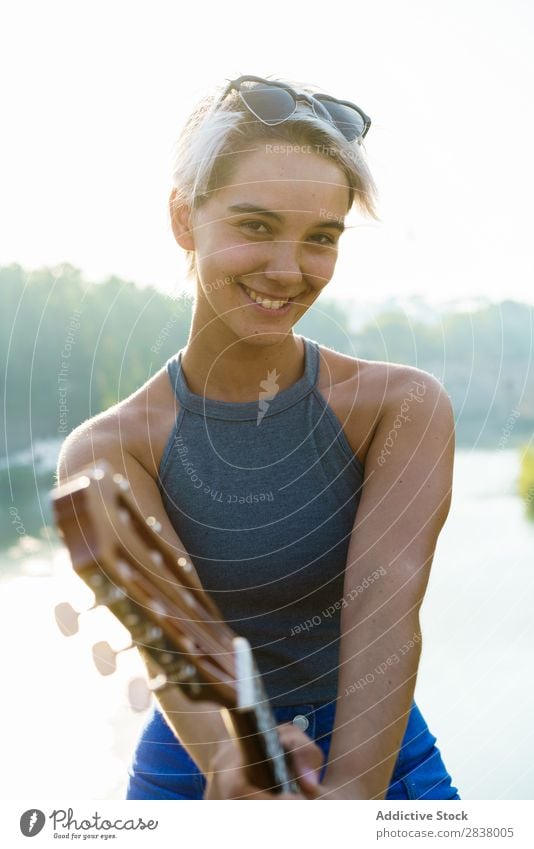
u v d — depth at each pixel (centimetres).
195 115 96
